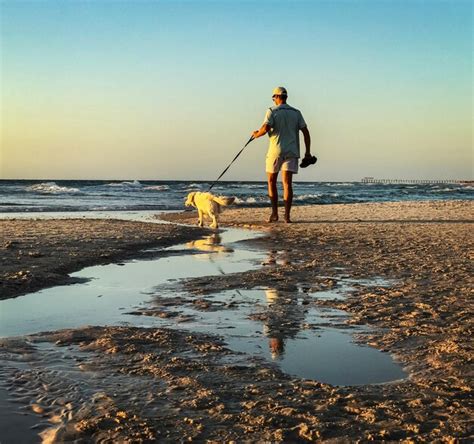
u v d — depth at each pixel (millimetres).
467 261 6012
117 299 4289
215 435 1949
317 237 8602
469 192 42469
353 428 2004
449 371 2619
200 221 11031
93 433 1977
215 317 3695
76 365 2693
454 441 1889
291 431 1980
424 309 3867
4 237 7816
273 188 11250
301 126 10789
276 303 4105
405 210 14633
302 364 2758
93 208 19000
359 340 3168
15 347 2979
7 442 1905
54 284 4910
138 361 2754
